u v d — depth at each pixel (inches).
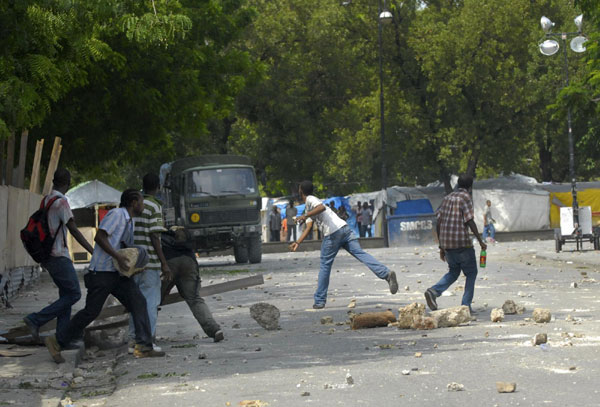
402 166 3801.7
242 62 2106.3
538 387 442.0
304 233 924.0
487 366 512.7
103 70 1664.6
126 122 1846.7
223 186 1990.7
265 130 3612.2
